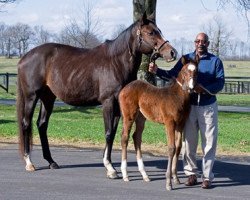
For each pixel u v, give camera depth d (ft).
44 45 31.55
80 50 31.04
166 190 26.18
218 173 30.94
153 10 57.21
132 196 24.77
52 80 30.83
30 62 31.24
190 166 27.30
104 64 29.37
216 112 26.58
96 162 33.83
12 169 31.07
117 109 29.32
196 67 25.00
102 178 28.91
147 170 31.45
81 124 53.06
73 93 30.19
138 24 28.55
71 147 40.11
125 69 29.01
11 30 215.51
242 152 38.78
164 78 27.45
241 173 30.99
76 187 26.53
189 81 24.75
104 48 29.91
